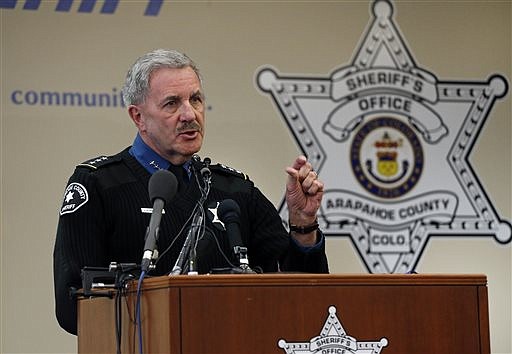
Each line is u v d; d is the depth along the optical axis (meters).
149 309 4.95
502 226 13.38
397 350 4.96
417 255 13.12
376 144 13.12
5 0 12.09
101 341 5.75
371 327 4.94
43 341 11.88
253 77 12.83
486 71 13.52
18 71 12.05
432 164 13.26
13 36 12.07
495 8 13.63
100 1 12.35
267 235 7.07
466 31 13.53
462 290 5.09
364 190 13.05
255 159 12.75
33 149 12.02
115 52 12.34
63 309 6.39
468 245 13.29
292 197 6.48
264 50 12.89
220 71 12.73
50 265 11.95
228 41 12.78
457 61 13.45
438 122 13.31
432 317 5.03
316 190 6.41
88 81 12.21
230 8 12.82
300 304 4.86
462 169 13.34
